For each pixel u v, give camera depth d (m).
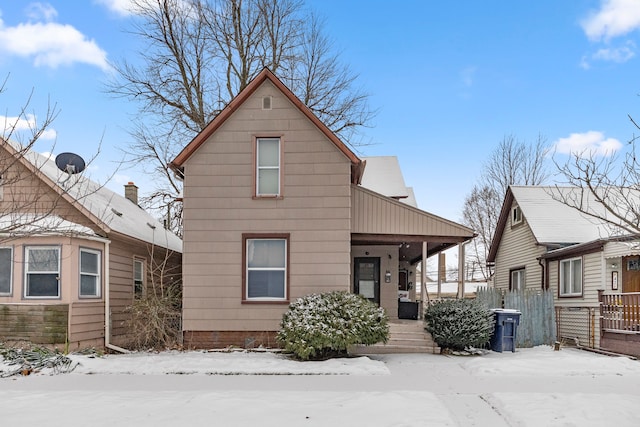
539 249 17.41
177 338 13.23
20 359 9.61
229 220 12.34
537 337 13.92
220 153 12.48
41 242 11.52
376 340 10.52
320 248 12.23
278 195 12.37
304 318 10.50
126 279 14.35
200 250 12.28
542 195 18.97
